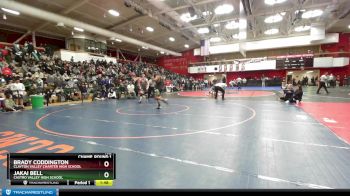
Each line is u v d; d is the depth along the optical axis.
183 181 2.75
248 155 3.65
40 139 4.77
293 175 2.89
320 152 3.75
